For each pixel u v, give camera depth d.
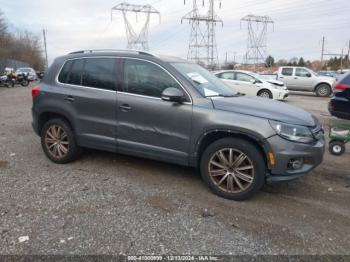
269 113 3.72
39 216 3.33
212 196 3.91
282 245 2.92
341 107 7.68
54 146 5.00
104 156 5.35
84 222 3.22
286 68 19.28
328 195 4.04
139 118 4.23
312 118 4.01
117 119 4.40
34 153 5.54
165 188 4.12
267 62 68.44
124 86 4.38
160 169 4.79
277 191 4.12
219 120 3.74
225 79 14.99
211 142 3.99
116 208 3.54
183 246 2.87
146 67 4.28
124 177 4.46
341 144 5.81
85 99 4.60
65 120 4.90
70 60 4.90
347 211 3.61
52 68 5.05
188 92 3.99
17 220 3.23
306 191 4.14
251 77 14.70
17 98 15.38
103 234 3.02
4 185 4.11
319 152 3.74
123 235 3.01
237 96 4.49
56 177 4.42
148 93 4.21
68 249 2.78
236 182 3.78
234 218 3.39
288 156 3.52
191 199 3.82
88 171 4.68
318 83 18.41
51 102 4.86
